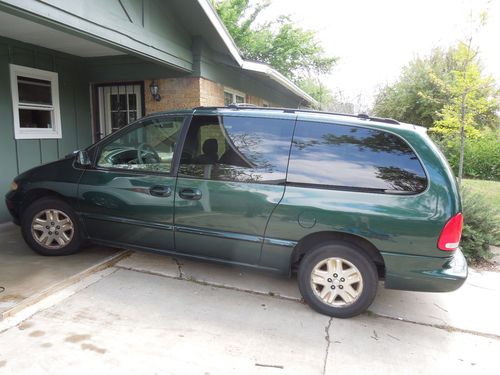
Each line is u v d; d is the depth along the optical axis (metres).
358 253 3.28
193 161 3.71
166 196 3.74
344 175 3.28
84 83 7.41
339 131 3.38
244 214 3.48
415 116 19.06
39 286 3.65
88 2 4.29
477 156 14.41
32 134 6.25
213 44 7.09
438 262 3.09
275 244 3.44
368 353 2.94
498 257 5.21
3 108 5.75
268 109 3.68
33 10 3.59
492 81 7.49
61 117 6.86
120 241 4.09
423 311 3.68
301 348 2.95
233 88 8.93
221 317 3.35
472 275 4.71
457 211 3.05
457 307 3.79
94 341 2.89
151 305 3.50
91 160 4.15
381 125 3.29
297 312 3.50
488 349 3.09
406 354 2.96
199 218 3.64
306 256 3.43
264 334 3.12
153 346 2.87
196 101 6.95
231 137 3.64
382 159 3.22
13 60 5.84
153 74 7.08
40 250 4.41
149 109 7.28
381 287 4.18
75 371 2.55
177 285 3.94
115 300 3.56
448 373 2.75
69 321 3.16
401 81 19.58
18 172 6.06
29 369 2.55
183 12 6.09
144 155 3.95
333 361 2.81
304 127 3.47
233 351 2.87
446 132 8.17
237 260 3.63
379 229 3.14
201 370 2.63
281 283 4.09
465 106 7.45
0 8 3.42
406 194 3.11
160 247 3.91
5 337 2.89
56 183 4.23
